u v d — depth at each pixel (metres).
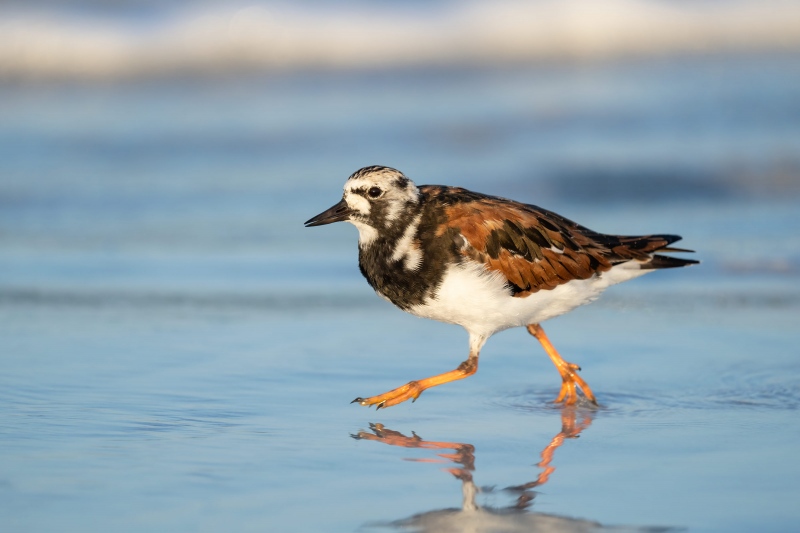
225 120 25.31
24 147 22.89
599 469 8.25
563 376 10.50
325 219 10.32
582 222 17.84
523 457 8.59
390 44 30.84
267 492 7.65
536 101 26.16
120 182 20.72
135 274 15.54
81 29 29.89
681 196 19.42
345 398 10.34
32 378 10.62
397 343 12.44
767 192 19.34
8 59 28.66
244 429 9.23
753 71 27.91
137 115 25.84
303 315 13.60
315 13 31.75
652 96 26.05
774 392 10.45
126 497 7.45
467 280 10.00
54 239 17.42
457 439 9.12
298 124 24.70
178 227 18.16
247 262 16.23
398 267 10.16
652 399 10.38
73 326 12.85
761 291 14.43
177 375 10.90
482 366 11.71
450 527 7.05
